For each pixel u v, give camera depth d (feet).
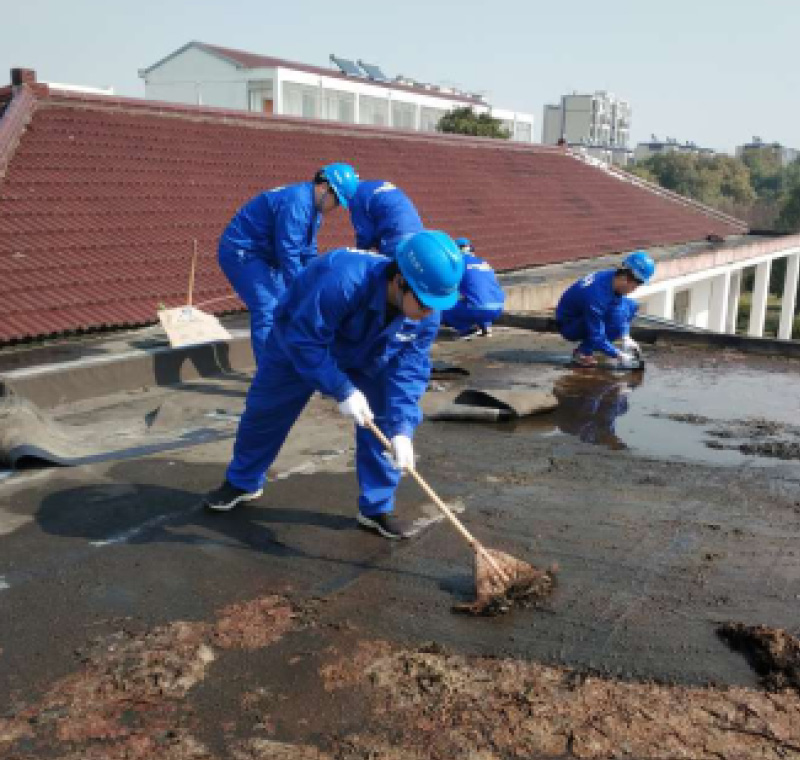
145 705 8.83
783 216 194.39
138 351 23.31
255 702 8.90
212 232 35.45
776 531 13.52
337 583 11.55
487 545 12.81
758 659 9.75
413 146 61.21
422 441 18.13
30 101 37.35
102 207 33.14
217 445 17.28
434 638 10.20
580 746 8.26
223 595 11.18
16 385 18.97
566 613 10.82
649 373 25.48
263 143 48.14
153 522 13.41
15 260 26.99
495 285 28.30
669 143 485.15
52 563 11.98
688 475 16.22
